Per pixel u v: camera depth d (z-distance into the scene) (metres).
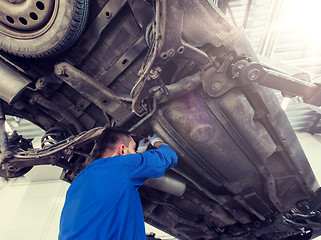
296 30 6.14
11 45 1.36
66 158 1.71
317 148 7.59
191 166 1.95
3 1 1.19
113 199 0.90
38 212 6.20
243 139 1.89
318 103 1.70
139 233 0.94
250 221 2.64
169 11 0.97
